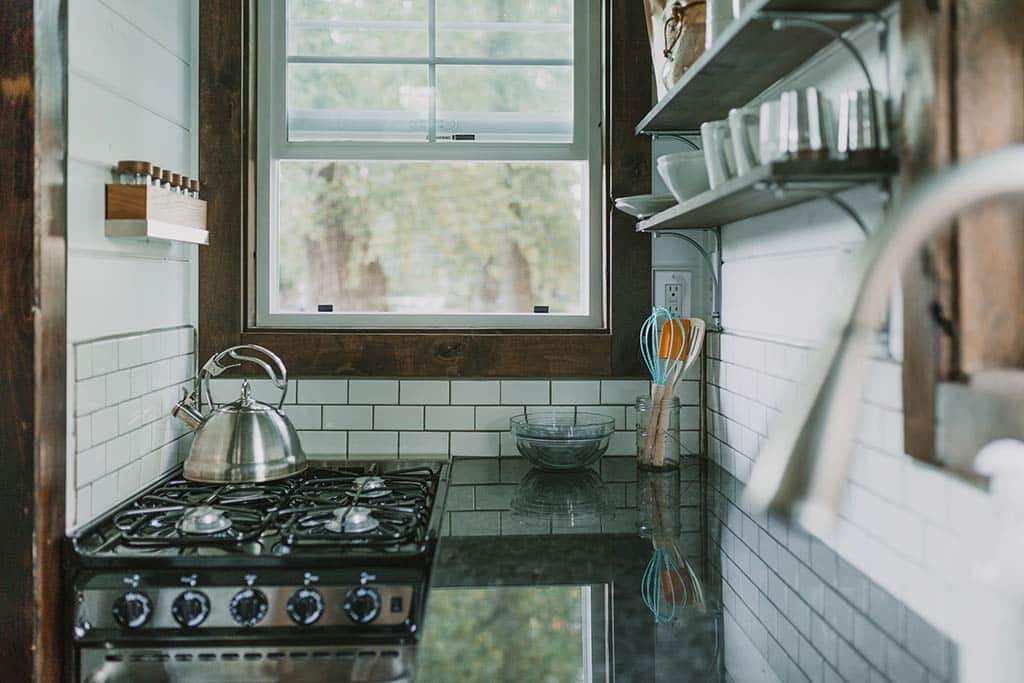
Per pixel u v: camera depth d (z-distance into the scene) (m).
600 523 1.90
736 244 2.24
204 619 1.67
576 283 2.69
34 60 1.65
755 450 2.11
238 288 2.55
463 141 2.68
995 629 1.01
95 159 1.93
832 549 1.58
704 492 2.19
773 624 1.27
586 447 2.36
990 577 1.02
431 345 2.57
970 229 1.13
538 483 2.30
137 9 2.15
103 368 1.96
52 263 1.72
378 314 2.65
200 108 2.53
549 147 2.68
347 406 2.59
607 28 2.60
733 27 1.47
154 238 2.15
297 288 2.67
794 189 1.38
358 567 1.69
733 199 1.60
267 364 2.34
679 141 2.56
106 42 1.97
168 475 2.30
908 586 1.27
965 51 1.11
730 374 2.32
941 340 1.15
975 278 1.13
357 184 2.68
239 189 2.55
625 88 2.56
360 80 2.68
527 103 2.69
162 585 1.68
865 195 1.42
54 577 1.73
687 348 2.47
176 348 2.42
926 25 1.14
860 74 1.46
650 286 2.58
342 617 1.68
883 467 1.36
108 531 1.87
